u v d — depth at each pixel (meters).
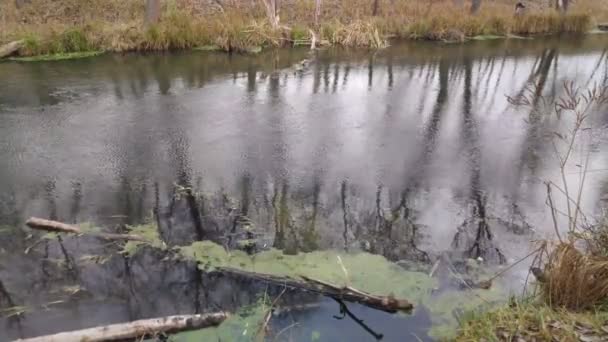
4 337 3.84
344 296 4.22
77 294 4.34
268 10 14.40
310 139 7.88
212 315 3.92
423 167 6.99
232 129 8.20
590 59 13.54
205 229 5.38
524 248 5.09
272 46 13.95
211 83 10.65
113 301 4.26
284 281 4.44
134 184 6.36
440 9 17.20
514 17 16.88
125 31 12.96
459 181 6.59
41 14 14.27
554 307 3.78
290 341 3.74
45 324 3.99
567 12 17.84
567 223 5.57
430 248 5.09
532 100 9.95
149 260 4.81
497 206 5.97
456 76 11.66
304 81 10.97
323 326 3.90
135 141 7.65
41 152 7.20
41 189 6.19
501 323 3.62
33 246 5.02
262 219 5.62
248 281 4.47
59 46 12.41
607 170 6.89
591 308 3.73
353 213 5.79
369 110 9.25
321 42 14.30
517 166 7.04
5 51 11.87
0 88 9.89
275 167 6.91
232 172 6.74
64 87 10.09
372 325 3.91
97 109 8.95
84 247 5.01
